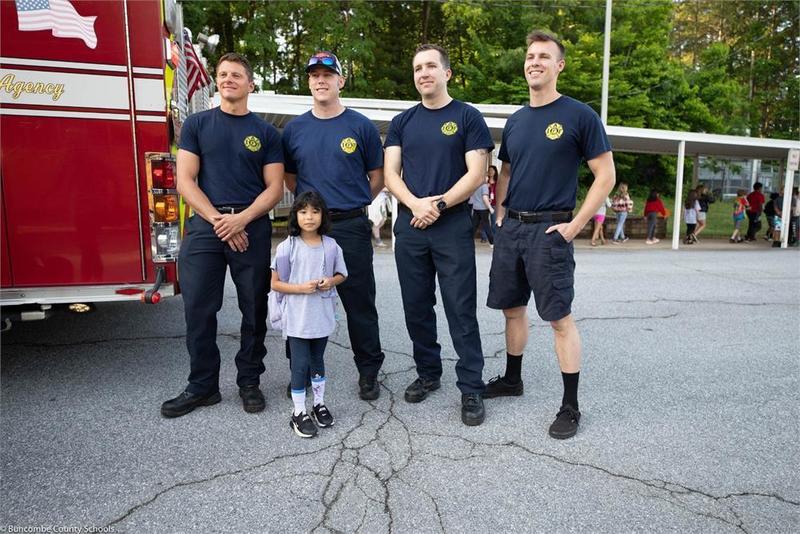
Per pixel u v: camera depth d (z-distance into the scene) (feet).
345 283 11.80
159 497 8.38
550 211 10.49
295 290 10.34
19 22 11.14
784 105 109.91
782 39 112.16
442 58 11.12
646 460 9.59
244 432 10.54
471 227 11.57
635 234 52.75
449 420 11.14
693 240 48.75
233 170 11.13
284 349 15.78
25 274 11.75
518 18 74.02
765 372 14.12
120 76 11.81
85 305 12.36
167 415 11.12
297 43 73.61
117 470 9.13
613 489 8.70
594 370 14.17
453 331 11.40
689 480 8.97
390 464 9.38
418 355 12.32
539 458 9.63
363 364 12.25
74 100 11.60
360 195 11.87
